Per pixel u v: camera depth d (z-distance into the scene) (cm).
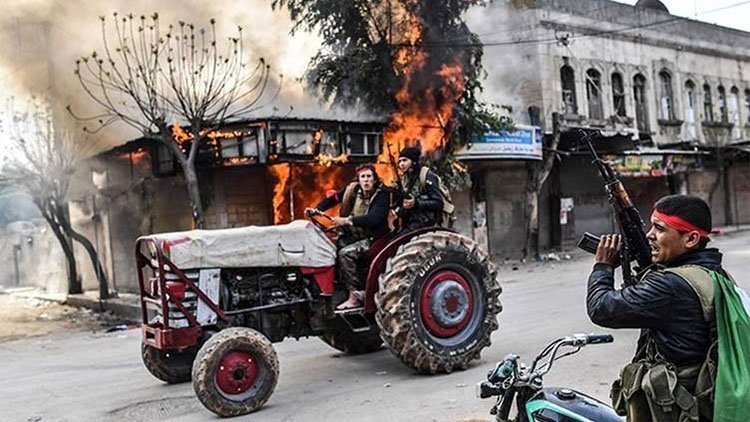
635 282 295
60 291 2184
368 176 739
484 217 2178
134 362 960
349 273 741
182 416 637
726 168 3219
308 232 734
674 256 281
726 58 3278
